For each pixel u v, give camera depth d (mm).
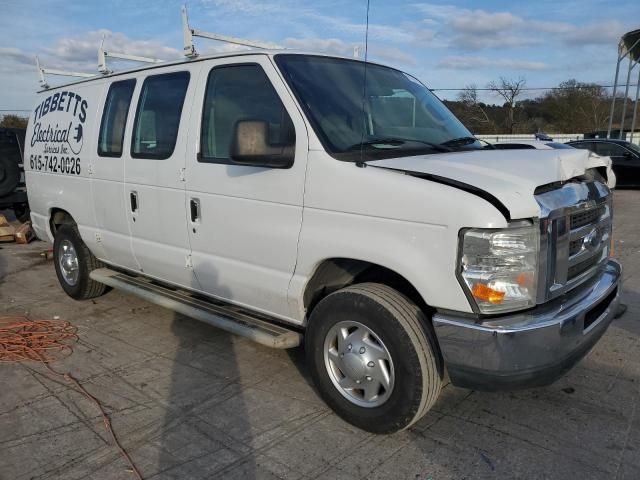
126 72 4965
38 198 6234
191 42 4176
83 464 3135
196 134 4105
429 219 2893
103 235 5234
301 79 3666
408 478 2973
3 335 5105
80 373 4309
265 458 3166
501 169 3012
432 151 3598
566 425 3455
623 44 27938
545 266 2883
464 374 2936
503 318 2850
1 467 3107
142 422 3570
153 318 5543
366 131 3625
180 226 4293
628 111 46219
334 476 2998
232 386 4043
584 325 3186
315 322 3477
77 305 6016
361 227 3160
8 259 8438
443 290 2893
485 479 2951
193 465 3113
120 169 4820
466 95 37000
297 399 3832
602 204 3525
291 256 3525
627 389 3904
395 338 3074
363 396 3379
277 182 3539
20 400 3875
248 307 4000
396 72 4516
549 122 48438
